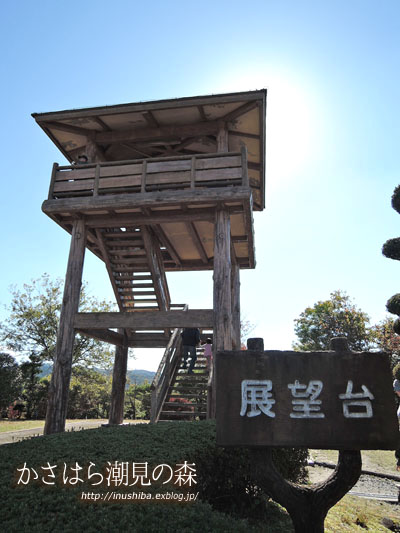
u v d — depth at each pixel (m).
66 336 7.46
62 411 7.00
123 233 8.92
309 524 2.53
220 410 2.61
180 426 4.35
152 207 7.63
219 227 7.48
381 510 5.11
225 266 7.25
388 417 2.46
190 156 7.60
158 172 7.66
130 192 7.86
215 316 7.02
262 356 2.68
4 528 1.96
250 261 10.47
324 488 2.57
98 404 27.19
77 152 10.02
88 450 3.24
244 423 2.56
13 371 20.73
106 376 24.61
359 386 2.54
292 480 4.95
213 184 7.45
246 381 2.64
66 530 1.97
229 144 9.60
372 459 8.57
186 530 2.17
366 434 2.44
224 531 2.27
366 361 2.58
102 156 9.64
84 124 8.91
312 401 2.54
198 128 8.78
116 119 8.68
